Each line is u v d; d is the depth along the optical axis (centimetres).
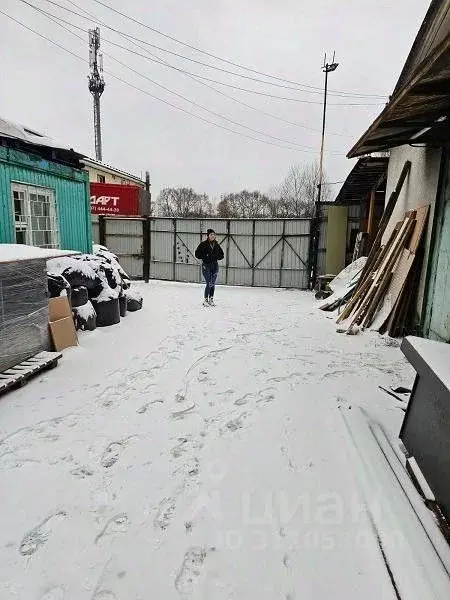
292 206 2908
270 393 314
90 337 489
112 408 295
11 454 230
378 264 612
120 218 1152
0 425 267
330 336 509
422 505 174
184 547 161
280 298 902
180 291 984
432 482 179
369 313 548
